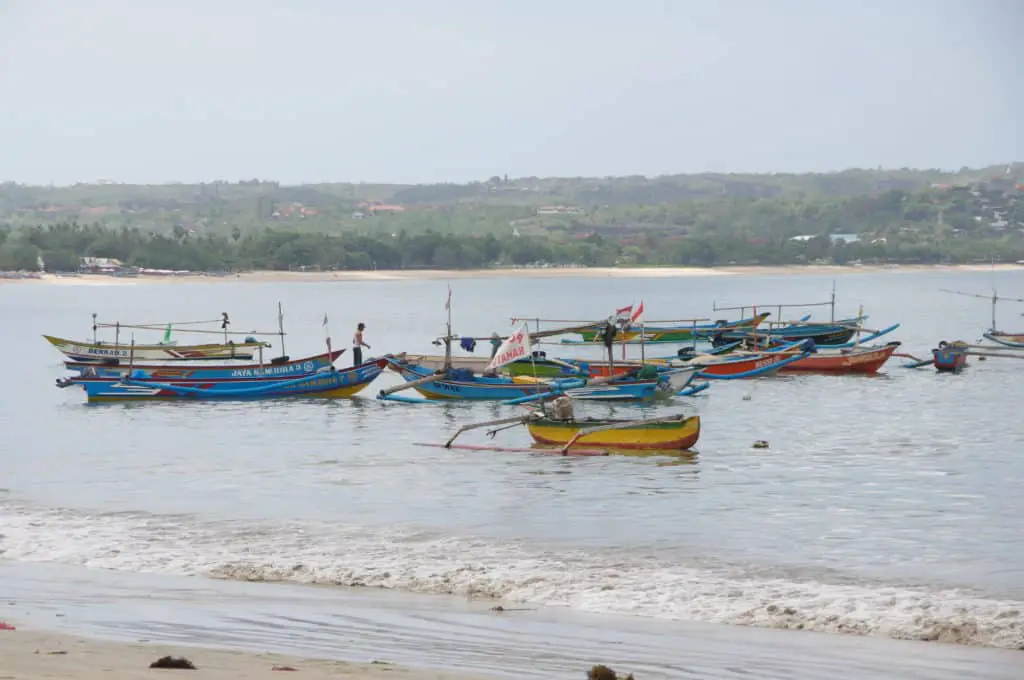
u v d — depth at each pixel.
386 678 18.98
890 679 20.77
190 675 18.30
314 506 36.59
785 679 20.61
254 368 65.06
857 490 39.09
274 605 25.31
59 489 39.75
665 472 41.97
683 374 63.59
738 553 30.58
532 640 22.78
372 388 72.12
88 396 63.97
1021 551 30.81
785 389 70.50
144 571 28.69
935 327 138.75
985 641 23.16
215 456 46.59
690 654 22.05
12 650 20.20
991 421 56.97
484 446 47.88
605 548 31.09
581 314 171.00
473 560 29.69
